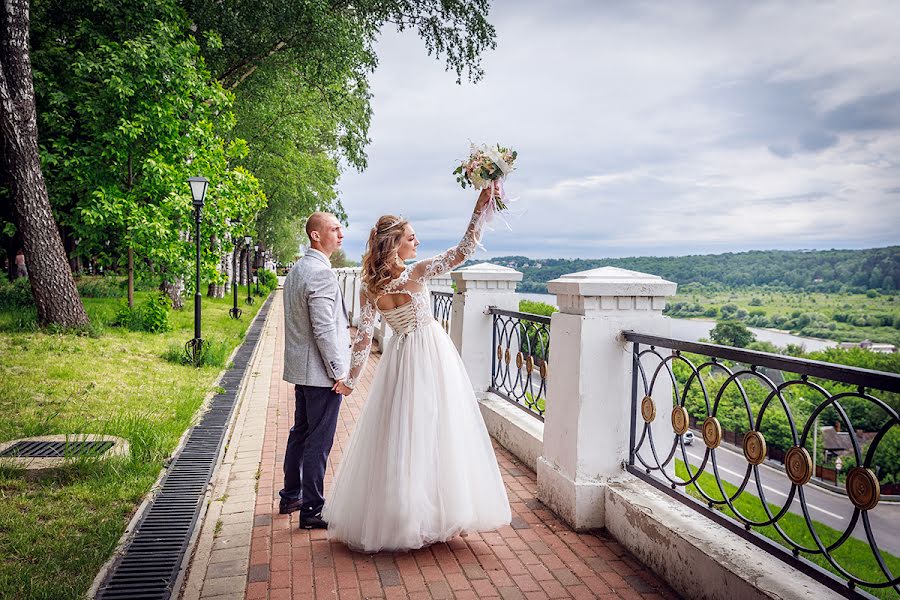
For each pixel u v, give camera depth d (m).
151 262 12.46
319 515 3.43
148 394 6.55
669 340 2.99
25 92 9.23
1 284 15.85
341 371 3.31
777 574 2.28
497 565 2.99
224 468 4.51
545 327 4.73
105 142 11.40
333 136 24.45
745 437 2.43
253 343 12.52
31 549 2.93
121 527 3.27
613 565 3.00
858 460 1.90
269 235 34.56
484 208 3.08
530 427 4.78
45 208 9.50
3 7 8.99
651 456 3.50
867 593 1.93
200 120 12.51
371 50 16.05
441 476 3.11
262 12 13.74
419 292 3.24
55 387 6.33
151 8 11.52
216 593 2.65
